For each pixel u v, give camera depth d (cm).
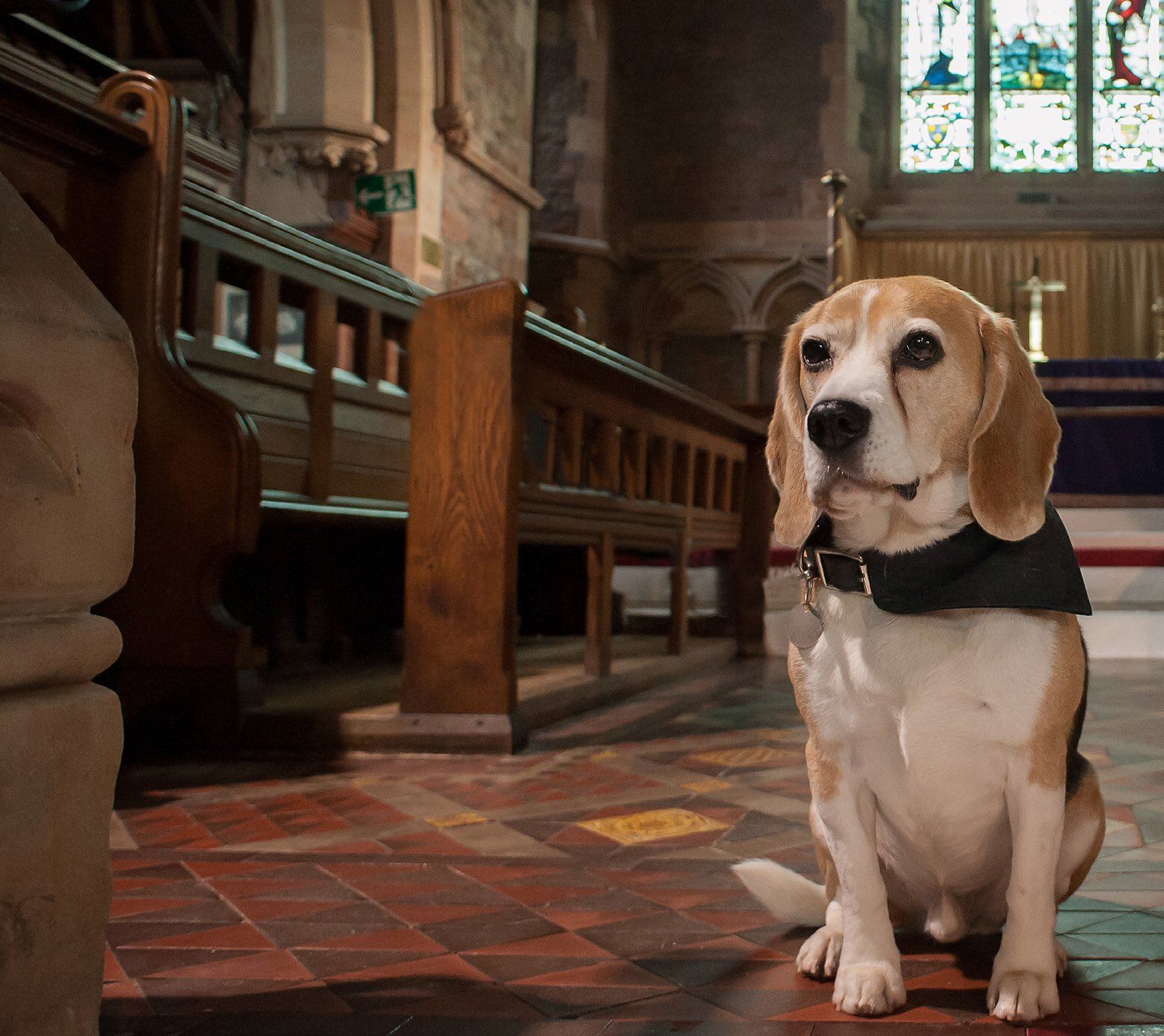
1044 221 1645
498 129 1241
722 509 671
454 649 369
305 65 1002
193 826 276
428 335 370
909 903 193
